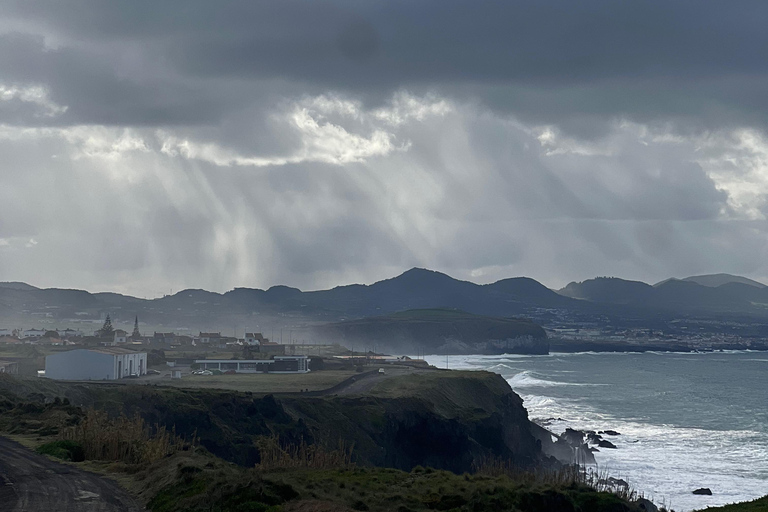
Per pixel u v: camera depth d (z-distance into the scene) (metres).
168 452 45.69
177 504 32.19
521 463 119.25
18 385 88.06
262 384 131.38
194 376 148.00
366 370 175.38
